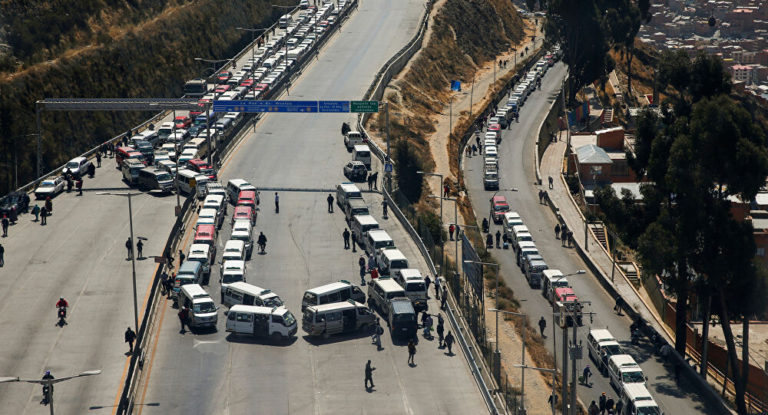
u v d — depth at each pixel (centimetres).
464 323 16988
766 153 17712
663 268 18250
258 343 15875
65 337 15688
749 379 18362
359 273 18800
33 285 17738
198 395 14100
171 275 18075
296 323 16175
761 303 17750
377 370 15050
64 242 19988
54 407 13525
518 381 17350
